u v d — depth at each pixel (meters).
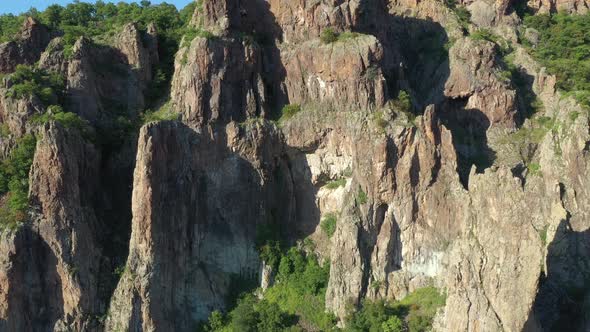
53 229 150.00
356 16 169.88
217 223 160.62
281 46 169.75
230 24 166.50
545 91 182.00
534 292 137.62
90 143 158.12
